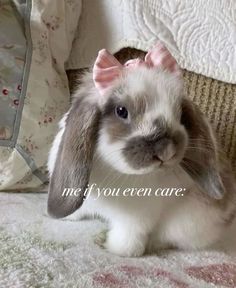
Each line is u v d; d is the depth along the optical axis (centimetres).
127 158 26
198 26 39
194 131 29
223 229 33
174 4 39
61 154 28
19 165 37
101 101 28
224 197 32
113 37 41
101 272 26
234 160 42
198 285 26
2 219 32
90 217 35
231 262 30
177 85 28
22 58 37
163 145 25
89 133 27
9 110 36
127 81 28
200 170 29
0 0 37
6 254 26
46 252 28
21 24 38
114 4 40
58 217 29
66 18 41
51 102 38
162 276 26
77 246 29
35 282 23
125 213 30
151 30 39
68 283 24
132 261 29
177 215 31
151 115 26
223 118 41
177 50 39
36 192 39
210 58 39
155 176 29
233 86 40
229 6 38
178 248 32
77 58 42
